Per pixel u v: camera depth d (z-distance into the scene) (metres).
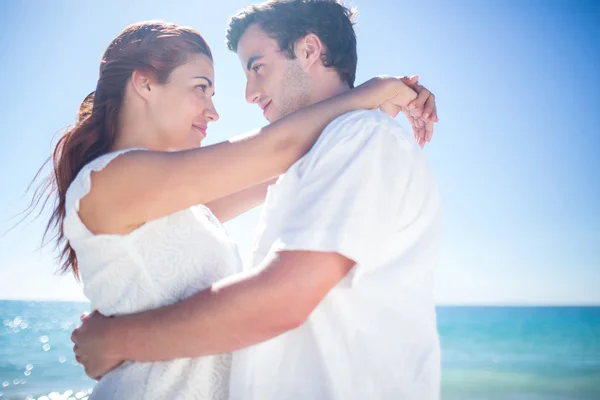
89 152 1.72
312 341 1.32
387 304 1.34
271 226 1.43
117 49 1.75
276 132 1.46
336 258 1.26
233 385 1.33
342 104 1.55
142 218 1.42
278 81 1.82
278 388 1.30
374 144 1.39
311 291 1.23
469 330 28.38
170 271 1.43
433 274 1.48
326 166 1.35
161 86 1.71
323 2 1.83
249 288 1.24
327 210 1.27
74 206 1.43
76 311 39.91
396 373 1.32
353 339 1.31
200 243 1.49
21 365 16.67
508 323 30.41
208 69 1.80
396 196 1.39
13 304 42.97
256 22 1.86
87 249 1.45
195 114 1.75
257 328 1.23
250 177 1.43
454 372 18.12
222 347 1.27
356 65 1.92
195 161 1.40
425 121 1.92
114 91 1.72
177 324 1.28
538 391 15.22
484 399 14.20
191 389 1.37
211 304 1.25
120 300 1.41
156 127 1.71
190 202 1.41
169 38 1.74
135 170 1.40
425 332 1.40
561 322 31.48
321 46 1.81
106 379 1.41
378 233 1.33
